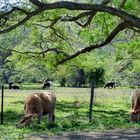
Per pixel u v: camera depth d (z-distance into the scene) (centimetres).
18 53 2319
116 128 1734
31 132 1538
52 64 1831
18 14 1579
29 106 1756
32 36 2192
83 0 1606
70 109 2523
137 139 1455
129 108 2712
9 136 1416
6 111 2403
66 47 2175
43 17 1814
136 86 6331
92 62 2398
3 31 1159
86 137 1477
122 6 1480
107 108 2662
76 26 2188
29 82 8212
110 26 1706
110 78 6288
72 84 7194
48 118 1845
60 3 1085
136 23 1098
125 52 2559
